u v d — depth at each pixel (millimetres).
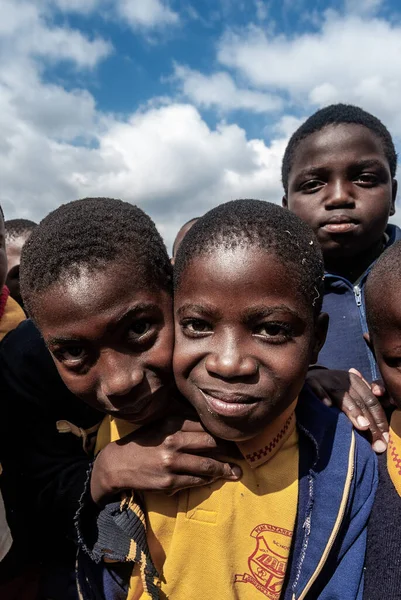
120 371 318
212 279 305
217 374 309
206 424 331
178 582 354
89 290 306
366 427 400
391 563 352
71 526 419
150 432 360
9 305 510
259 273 300
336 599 363
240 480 358
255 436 339
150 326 328
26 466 442
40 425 436
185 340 329
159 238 366
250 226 317
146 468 344
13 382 430
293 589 361
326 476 370
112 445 372
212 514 355
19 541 470
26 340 441
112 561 383
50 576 495
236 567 354
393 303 345
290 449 372
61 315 312
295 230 333
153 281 331
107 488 359
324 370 476
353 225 624
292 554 365
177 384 340
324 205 633
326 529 361
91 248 314
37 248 327
